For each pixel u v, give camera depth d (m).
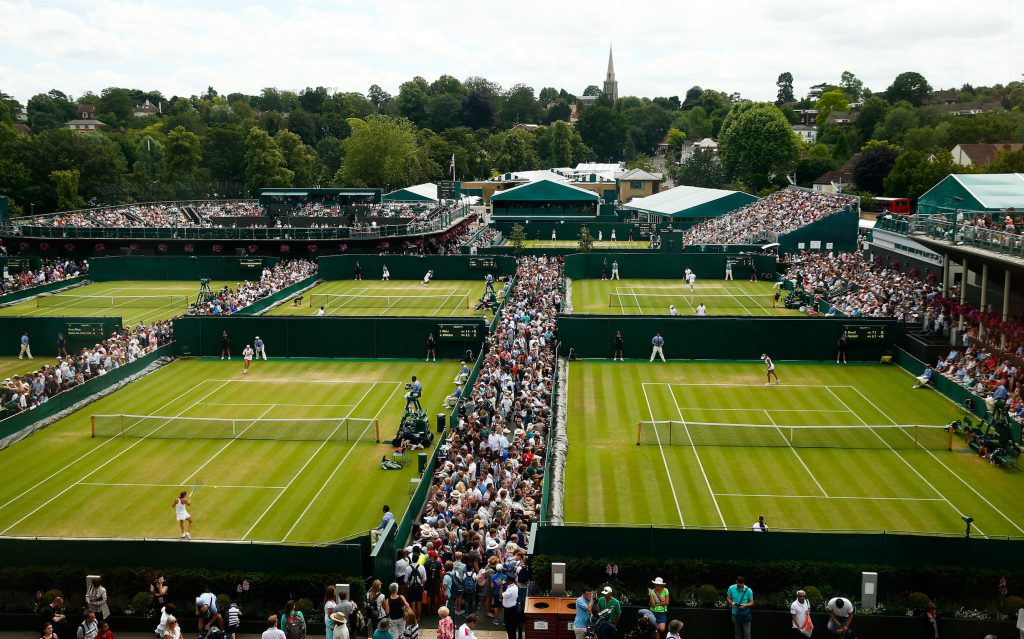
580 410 55.88
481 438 45.59
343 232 118.94
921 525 37.72
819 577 30.16
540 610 28.50
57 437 51.53
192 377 65.50
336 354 71.44
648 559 30.98
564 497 41.31
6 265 111.38
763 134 183.62
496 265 105.94
